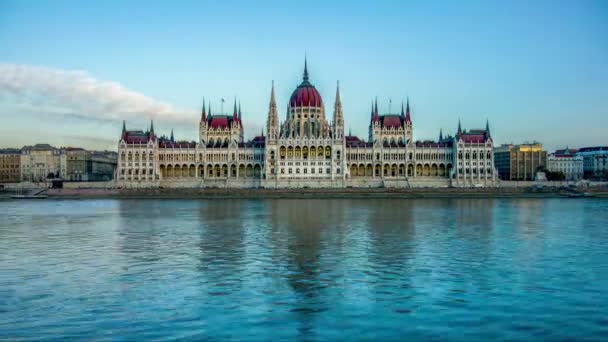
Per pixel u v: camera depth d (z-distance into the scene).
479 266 64.69
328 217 128.50
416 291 52.28
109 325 42.38
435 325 42.12
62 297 50.69
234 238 89.25
